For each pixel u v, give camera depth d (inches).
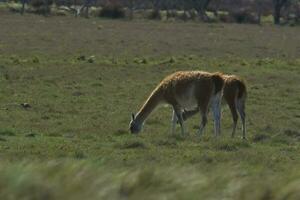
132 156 2095.2
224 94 2669.8
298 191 1206.3
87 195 1127.6
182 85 2608.3
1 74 4303.6
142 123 2672.2
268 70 4963.1
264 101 3681.1
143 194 1160.8
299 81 4485.7
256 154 2162.9
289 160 2108.8
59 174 1226.0
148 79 4338.1
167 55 5890.8
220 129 2667.3
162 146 2330.2
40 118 2945.4
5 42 6437.0
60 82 4089.6
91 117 3034.0
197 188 1206.3
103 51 5999.0
